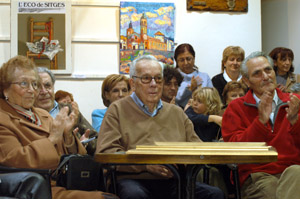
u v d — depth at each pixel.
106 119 3.06
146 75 3.07
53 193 2.59
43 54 5.42
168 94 4.15
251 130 3.11
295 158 3.21
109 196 2.56
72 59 5.52
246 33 5.93
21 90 2.75
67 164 2.73
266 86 3.37
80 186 2.72
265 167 3.22
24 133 2.71
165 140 3.09
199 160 2.25
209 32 5.84
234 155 2.27
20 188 2.19
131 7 5.59
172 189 3.04
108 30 5.61
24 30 5.43
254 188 3.10
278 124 3.31
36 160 2.51
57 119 2.68
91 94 5.49
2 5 5.47
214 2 5.83
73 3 5.53
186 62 5.01
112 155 2.32
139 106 3.11
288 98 3.37
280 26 6.68
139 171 2.95
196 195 2.91
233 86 4.28
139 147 2.36
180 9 5.78
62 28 5.46
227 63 5.05
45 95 3.69
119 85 4.07
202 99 3.97
